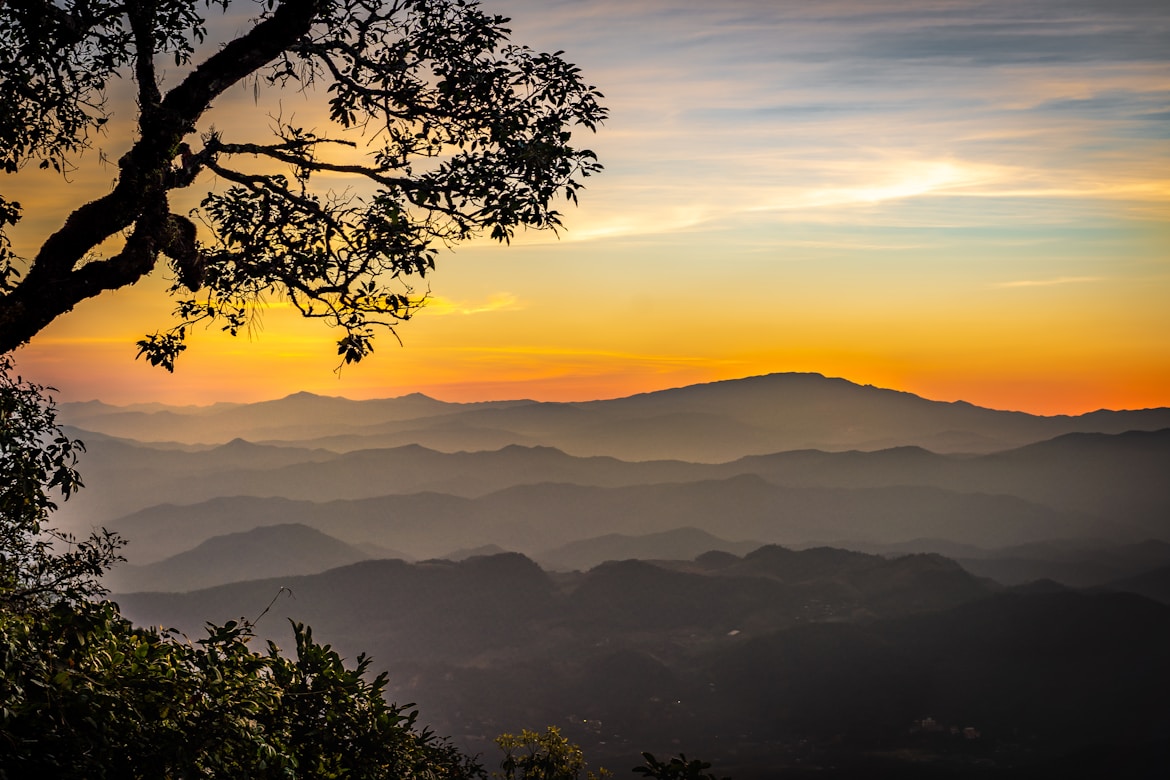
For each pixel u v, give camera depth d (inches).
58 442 343.9
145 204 386.9
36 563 324.8
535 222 406.0
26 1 402.3
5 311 365.7
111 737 246.4
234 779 266.1
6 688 230.4
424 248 404.5
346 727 321.4
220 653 310.2
